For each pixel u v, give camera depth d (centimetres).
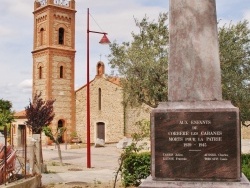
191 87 629
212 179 583
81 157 2836
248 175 934
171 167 597
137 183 1217
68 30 4981
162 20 2048
